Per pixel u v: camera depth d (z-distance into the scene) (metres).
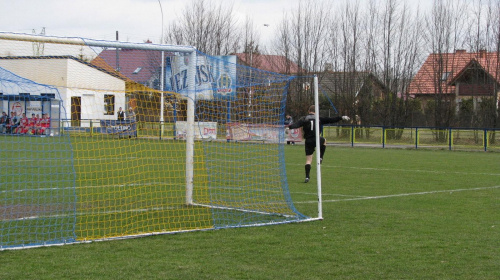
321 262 5.75
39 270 5.31
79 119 14.70
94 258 5.79
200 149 13.72
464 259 5.92
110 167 15.40
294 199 10.26
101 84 20.00
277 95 9.99
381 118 37.78
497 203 9.91
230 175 13.16
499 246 6.53
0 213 8.26
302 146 28.23
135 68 20.52
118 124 15.06
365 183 12.84
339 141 32.12
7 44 10.40
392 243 6.62
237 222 7.84
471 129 28.36
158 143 15.50
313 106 12.93
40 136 13.85
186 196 9.05
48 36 7.21
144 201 9.58
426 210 9.08
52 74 18.53
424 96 39.72
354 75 38.69
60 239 6.62
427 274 5.36
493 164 18.80
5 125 13.42
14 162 15.39
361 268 5.54
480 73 36.47
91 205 9.10
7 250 6.09
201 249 6.24
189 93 8.95
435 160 20.41
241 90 10.32
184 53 8.95
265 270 5.42
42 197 9.94
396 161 19.62
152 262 5.65
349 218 8.28
